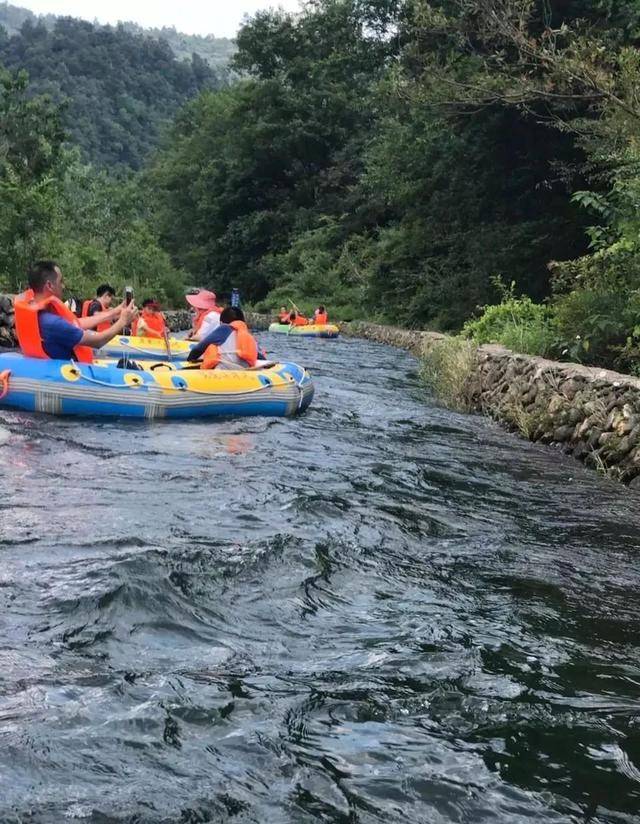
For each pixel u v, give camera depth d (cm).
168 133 7162
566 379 882
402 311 2745
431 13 1608
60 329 843
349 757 249
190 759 242
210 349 962
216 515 492
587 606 391
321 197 4203
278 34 4281
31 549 407
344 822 218
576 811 229
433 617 364
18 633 317
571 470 727
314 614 359
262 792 229
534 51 1196
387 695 290
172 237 5497
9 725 252
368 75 4091
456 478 663
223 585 380
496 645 339
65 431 752
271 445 748
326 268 3734
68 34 17950
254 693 284
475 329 1520
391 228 3106
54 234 2162
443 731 268
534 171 2134
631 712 287
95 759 238
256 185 4522
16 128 2911
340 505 538
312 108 4212
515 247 2161
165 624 336
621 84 1093
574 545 493
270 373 939
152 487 554
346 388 1273
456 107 1853
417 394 1247
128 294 895
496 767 249
